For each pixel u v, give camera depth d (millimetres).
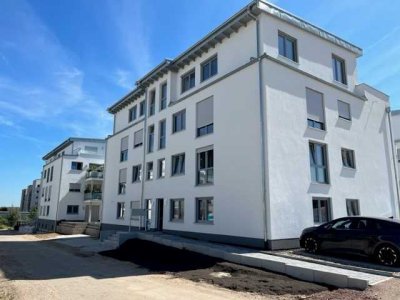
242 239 14750
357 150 19047
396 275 8727
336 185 17062
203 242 16125
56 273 11109
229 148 16344
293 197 14789
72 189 44594
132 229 24688
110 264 13062
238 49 17062
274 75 15453
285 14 16750
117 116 31141
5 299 7484
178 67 22047
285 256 11688
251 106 15383
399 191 21359
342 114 18781
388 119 22078
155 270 11289
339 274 8461
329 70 18734
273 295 7762
